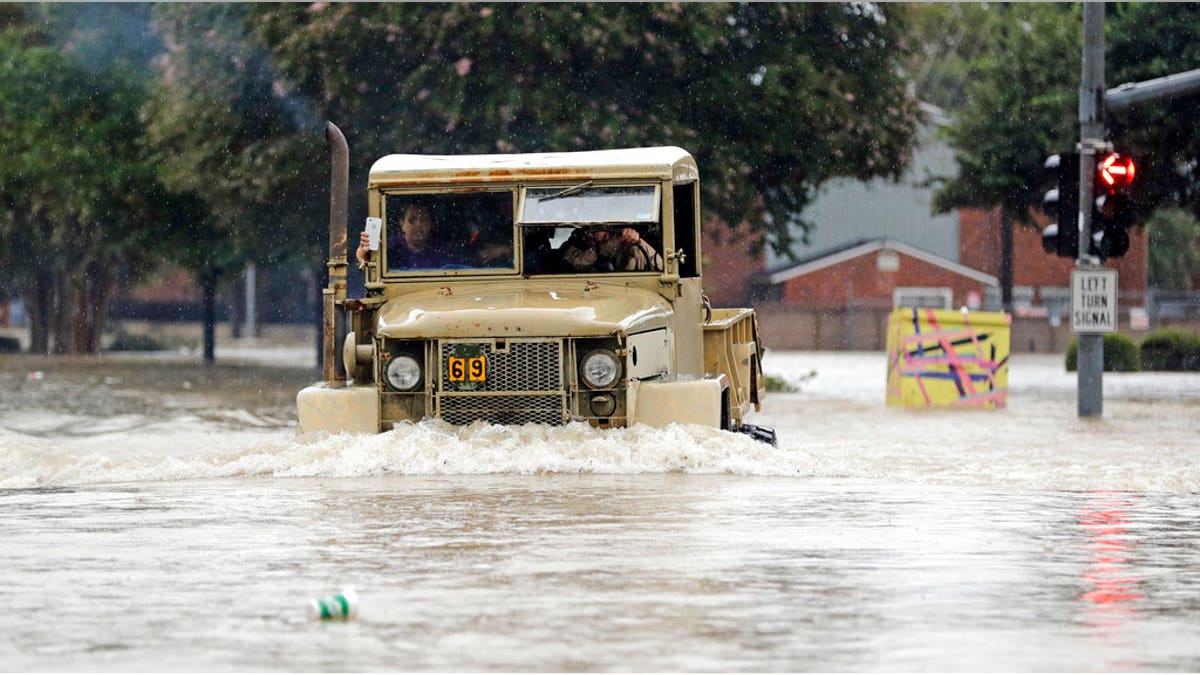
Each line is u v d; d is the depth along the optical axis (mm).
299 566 28156
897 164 128875
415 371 45812
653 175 49625
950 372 93188
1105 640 22422
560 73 113875
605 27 111250
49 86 155875
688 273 51156
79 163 154500
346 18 114000
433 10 112500
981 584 26562
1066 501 38625
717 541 30922
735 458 43906
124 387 114625
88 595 25578
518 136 113750
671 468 43406
